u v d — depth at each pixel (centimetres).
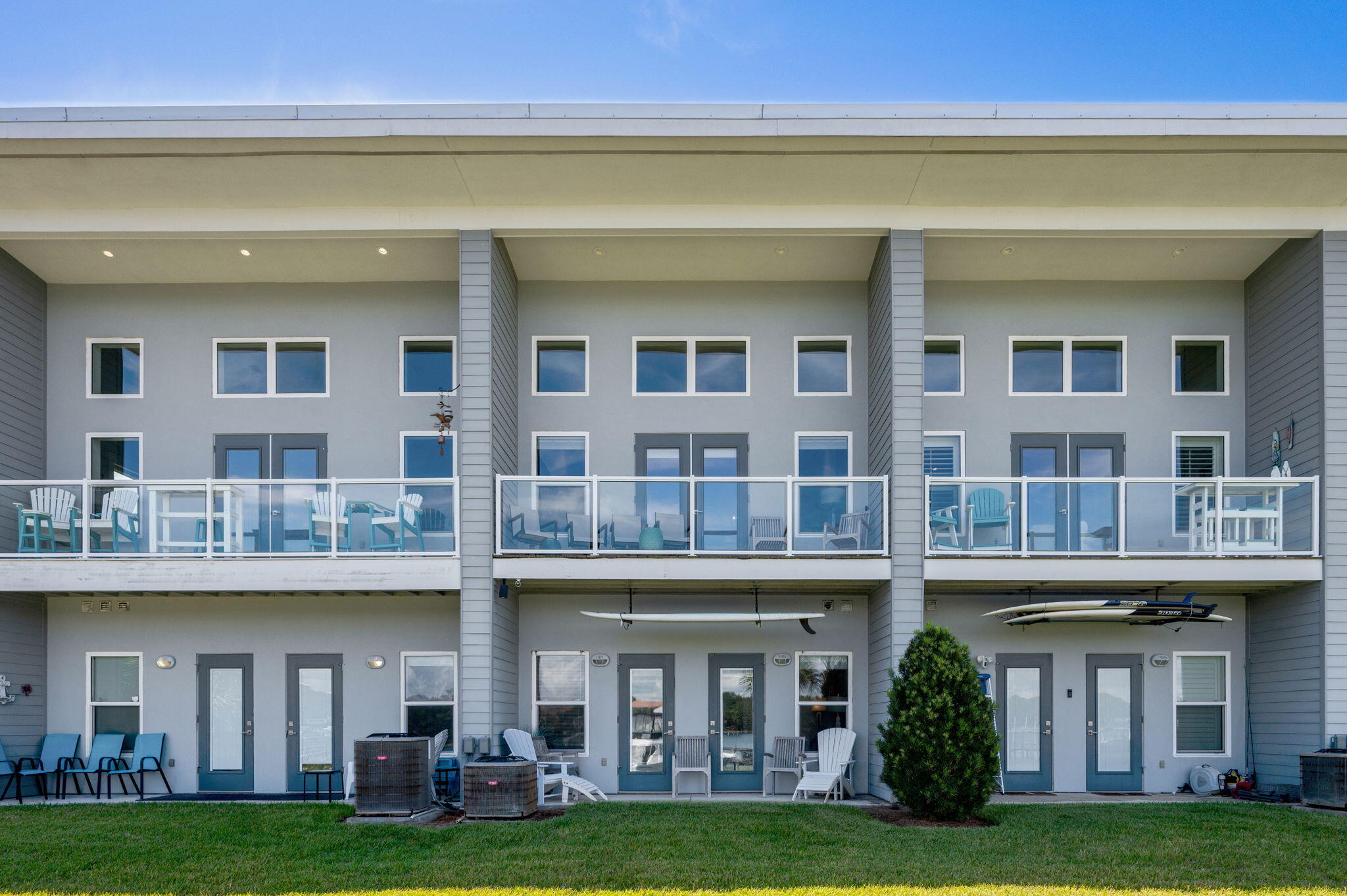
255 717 1312
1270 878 770
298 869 789
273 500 1187
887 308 1217
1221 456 1373
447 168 1117
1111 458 1377
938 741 997
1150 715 1326
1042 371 1395
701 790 1304
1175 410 1377
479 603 1156
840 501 1206
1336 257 1184
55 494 1205
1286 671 1230
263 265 1329
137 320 1384
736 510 1199
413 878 765
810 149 1080
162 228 1198
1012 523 1188
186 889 739
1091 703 1327
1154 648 1337
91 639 1327
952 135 1052
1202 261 1320
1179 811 1067
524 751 1177
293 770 1302
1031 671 1335
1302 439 1220
